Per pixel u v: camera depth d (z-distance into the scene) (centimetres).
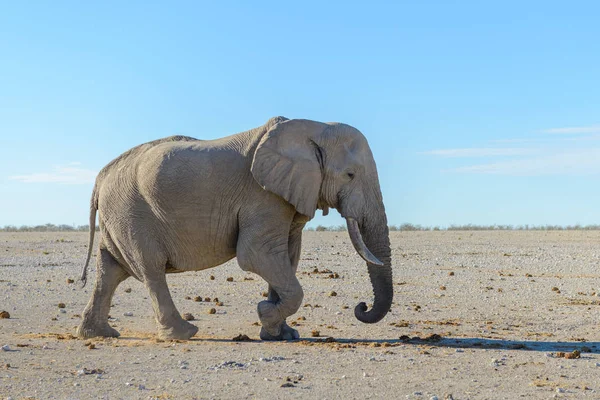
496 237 5106
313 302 1912
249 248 1309
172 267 1378
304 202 1301
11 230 7575
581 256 3325
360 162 1333
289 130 1319
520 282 2372
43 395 934
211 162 1334
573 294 2077
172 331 1355
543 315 1702
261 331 1357
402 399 923
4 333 1445
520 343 1330
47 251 3694
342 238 5025
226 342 1325
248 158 1327
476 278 2484
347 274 2600
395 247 3953
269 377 1034
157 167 1344
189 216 1334
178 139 1427
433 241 4572
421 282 2370
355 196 1328
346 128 1348
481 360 1158
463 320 1630
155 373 1061
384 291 1334
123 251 1373
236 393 948
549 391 966
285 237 1327
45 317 1664
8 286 2211
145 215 1354
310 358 1167
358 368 1095
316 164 1315
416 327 1533
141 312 1750
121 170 1395
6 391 953
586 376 1053
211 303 1898
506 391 966
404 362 1138
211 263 1369
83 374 1051
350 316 1684
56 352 1223
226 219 1330
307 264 2947
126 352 1223
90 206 1442
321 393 949
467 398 930
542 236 5231
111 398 920
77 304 1875
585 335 1445
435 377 1040
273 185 1293
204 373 1059
